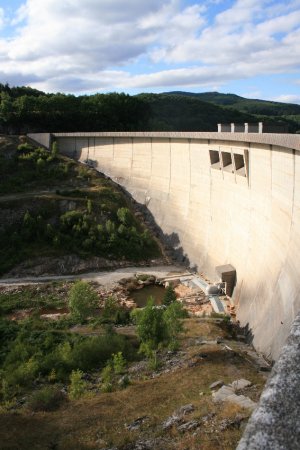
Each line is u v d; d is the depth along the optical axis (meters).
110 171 106.81
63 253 75.94
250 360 35.06
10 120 137.38
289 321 35.94
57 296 64.50
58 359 35.75
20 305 61.06
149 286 69.06
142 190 94.94
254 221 54.56
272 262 46.28
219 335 43.16
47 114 138.75
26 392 31.09
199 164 74.38
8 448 22.44
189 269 73.31
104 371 32.59
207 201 72.19
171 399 26.80
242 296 53.97
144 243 81.00
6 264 73.31
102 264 75.62
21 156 105.38
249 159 56.09
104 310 56.53
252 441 6.56
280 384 7.07
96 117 140.88
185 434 20.92
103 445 21.81
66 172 102.38
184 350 37.03
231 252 61.59
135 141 99.00
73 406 27.50
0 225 81.62
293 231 41.81
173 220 82.81
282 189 45.91
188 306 58.09
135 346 40.06
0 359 38.09
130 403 26.86
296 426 6.56
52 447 22.41
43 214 84.31
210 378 29.39
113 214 87.69
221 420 21.22
